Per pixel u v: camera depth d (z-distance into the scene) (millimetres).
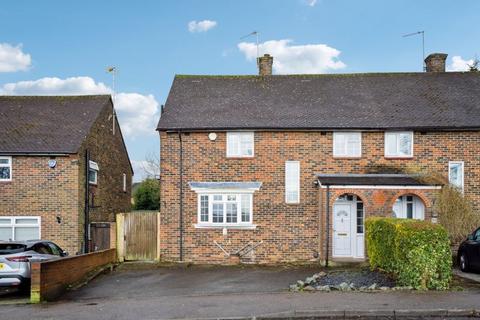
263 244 20938
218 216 21141
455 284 13398
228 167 21391
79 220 21656
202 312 10688
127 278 16750
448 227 19391
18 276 13891
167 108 22781
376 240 16312
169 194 21344
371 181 19875
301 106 22828
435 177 20609
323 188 19781
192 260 21016
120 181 29078
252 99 23500
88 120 24000
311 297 11812
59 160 21547
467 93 23422
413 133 21281
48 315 10875
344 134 21422
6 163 21453
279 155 21344
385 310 10250
